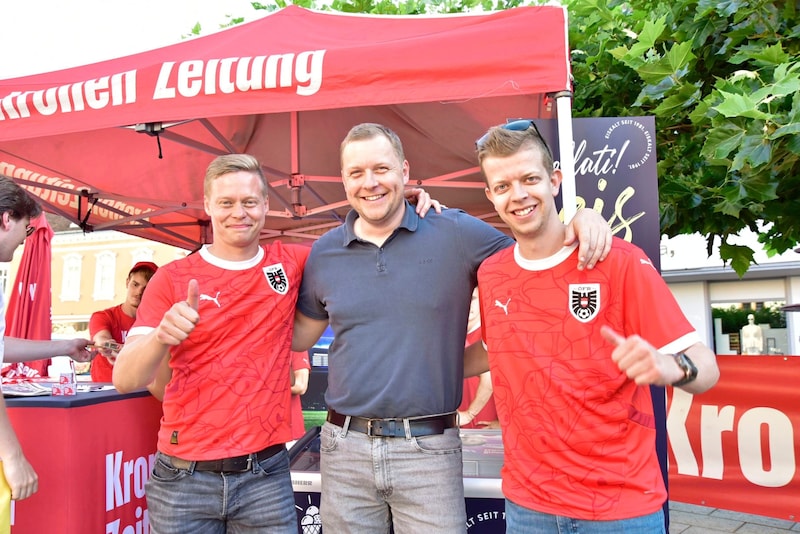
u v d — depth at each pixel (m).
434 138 3.90
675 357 1.30
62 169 4.26
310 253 1.97
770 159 2.30
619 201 2.31
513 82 1.96
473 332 3.00
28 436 2.04
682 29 2.94
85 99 2.27
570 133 1.97
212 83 2.16
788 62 2.26
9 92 2.49
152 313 1.83
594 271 1.51
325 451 1.84
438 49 2.01
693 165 3.12
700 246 10.44
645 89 2.65
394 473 1.73
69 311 16.94
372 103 2.05
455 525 1.72
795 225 3.11
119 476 2.28
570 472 1.43
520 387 1.52
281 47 2.37
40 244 4.16
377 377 1.75
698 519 4.54
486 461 2.38
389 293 1.78
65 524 2.00
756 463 3.44
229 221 1.82
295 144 3.58
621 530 1.39
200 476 1.75
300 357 3.69
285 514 1.85
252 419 1.79
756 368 3.47
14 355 2.38
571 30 3.28
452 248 1.82
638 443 1.46
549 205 1.53
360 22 2.50
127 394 2.34
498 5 3.79
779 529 4.27
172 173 4.50
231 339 1.82
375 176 1.74
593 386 1.45
